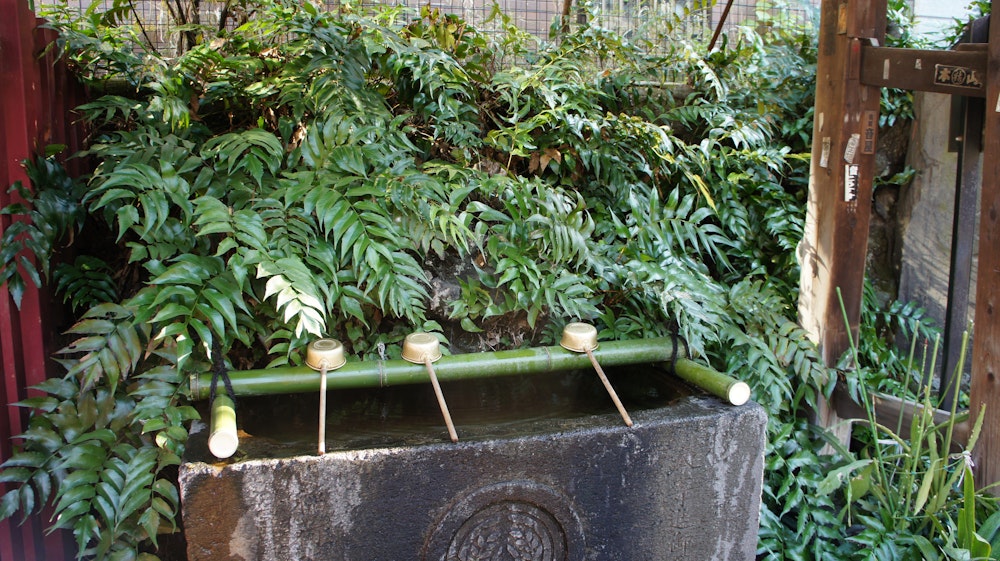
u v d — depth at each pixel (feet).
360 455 5.43
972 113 9.05
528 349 7.19
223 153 7.49
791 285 10.78
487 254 8.82
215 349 6.47
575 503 5.98
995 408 7.65
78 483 6.35
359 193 7.57
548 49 11.84
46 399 6.74
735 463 6.45
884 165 12.46
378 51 9.30
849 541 8.45
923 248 11.87
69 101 8.55
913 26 13.17
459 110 9.92
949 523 7.80
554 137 10.29
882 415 9.04
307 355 6.57
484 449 5.67
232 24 11.31
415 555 5.67
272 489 5.30
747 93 12.49
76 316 8.20
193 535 5.23
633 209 9.50
